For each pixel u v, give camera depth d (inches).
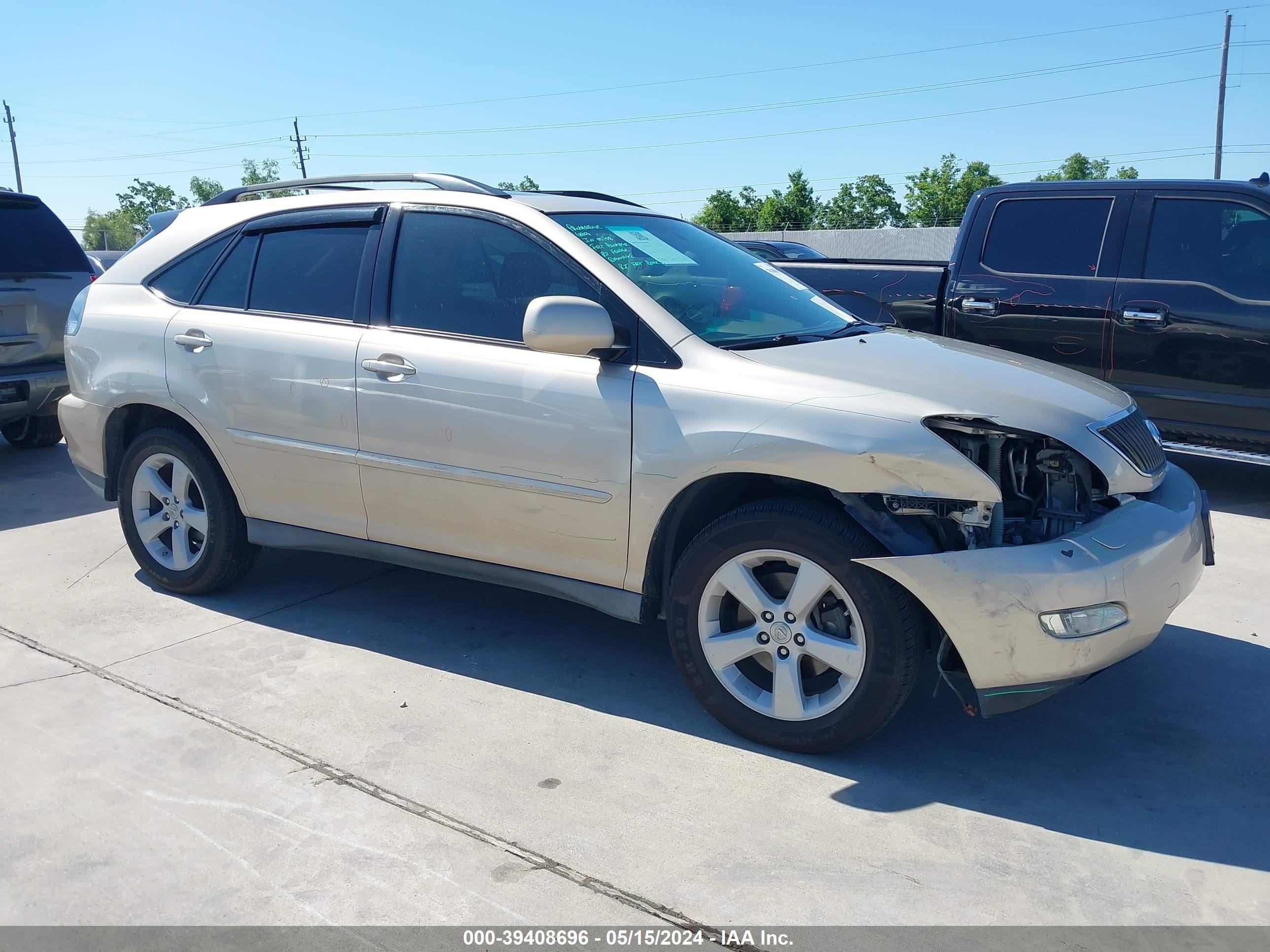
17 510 244.2
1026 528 121.7
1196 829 112.3
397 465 150.4
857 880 102.2
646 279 140.9
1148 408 250.1
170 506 179.5
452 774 122.1
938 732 134.5
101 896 100.0
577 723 135.6
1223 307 235.3
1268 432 234.1
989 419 117.9
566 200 158.4
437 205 153.9
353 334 154.9
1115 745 131.3
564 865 104.3
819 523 119.5
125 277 184.5
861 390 122.3
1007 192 270.2
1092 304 253.3
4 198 270.2
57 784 119.7
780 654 125.8
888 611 117.3
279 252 167.8
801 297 164.2
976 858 106.3
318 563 202.1
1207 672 153.3
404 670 151.8
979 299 271.3
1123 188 252.7
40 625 168.7
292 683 147.0
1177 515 124.6
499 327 144.9
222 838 109.1
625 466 131.6
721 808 115.3
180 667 152.4
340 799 116.5
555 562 142.1
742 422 123.6
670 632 134.0
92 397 181.8
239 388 163.8
